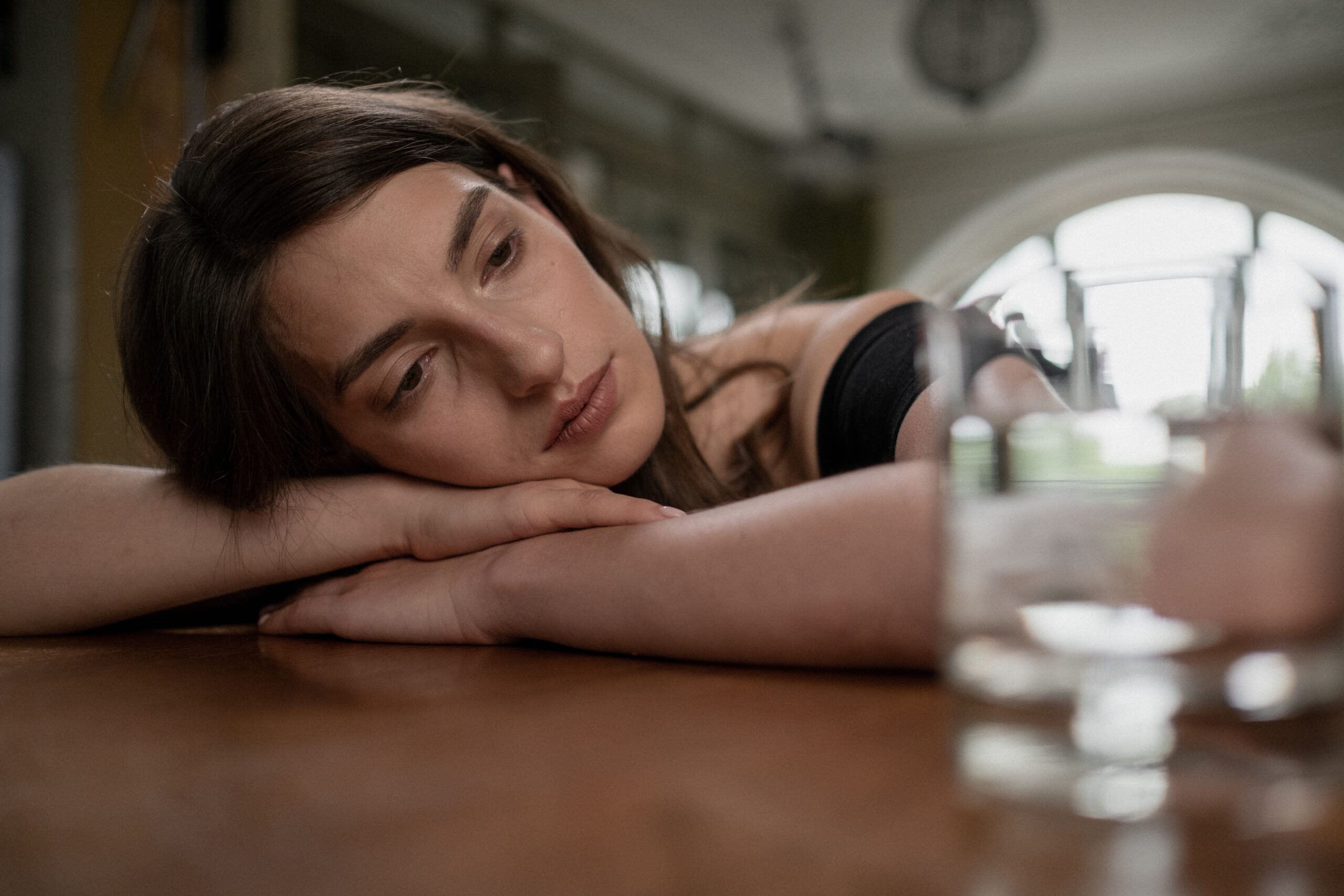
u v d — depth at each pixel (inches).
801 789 9.2
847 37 233.6
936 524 15.5
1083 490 8.6
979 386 9.1
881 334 33.8
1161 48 244.5
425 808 9.1
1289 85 259.1
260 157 27.9
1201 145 273.3
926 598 15.2
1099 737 8.4
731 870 7.4
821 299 49.9
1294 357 8.5
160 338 30.9
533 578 21.3
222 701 15.2
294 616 26.5
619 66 247.6
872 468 18.3
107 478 31.5
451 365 28.2
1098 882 6.9
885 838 7.8
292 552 28.4
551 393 28.0
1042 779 8.5
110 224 85.4
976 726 9.0
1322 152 260.5
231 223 28.0
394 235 27.1
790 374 38.4
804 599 16.3
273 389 29.0
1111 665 8.4
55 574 28.8
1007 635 8.8
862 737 11.1
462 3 202.2
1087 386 8.7
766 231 314.2
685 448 34.5
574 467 29.1
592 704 13.7
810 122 243.9
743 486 36.7
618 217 255.4
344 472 32.9
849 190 316.5
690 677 16.0
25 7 88.4
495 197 28.8
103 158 85.8
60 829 9.1
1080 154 287.6
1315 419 8.5
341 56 176.1
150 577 28.7
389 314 27.2
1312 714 8.3
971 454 9.2
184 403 29.7
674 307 276.4
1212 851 7.4
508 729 12.2
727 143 295.1
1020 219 299.3
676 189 277.1
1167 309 8.6
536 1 214.7
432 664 19.0
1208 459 8.4
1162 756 8.3
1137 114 277.1
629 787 9.4
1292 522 8.4
